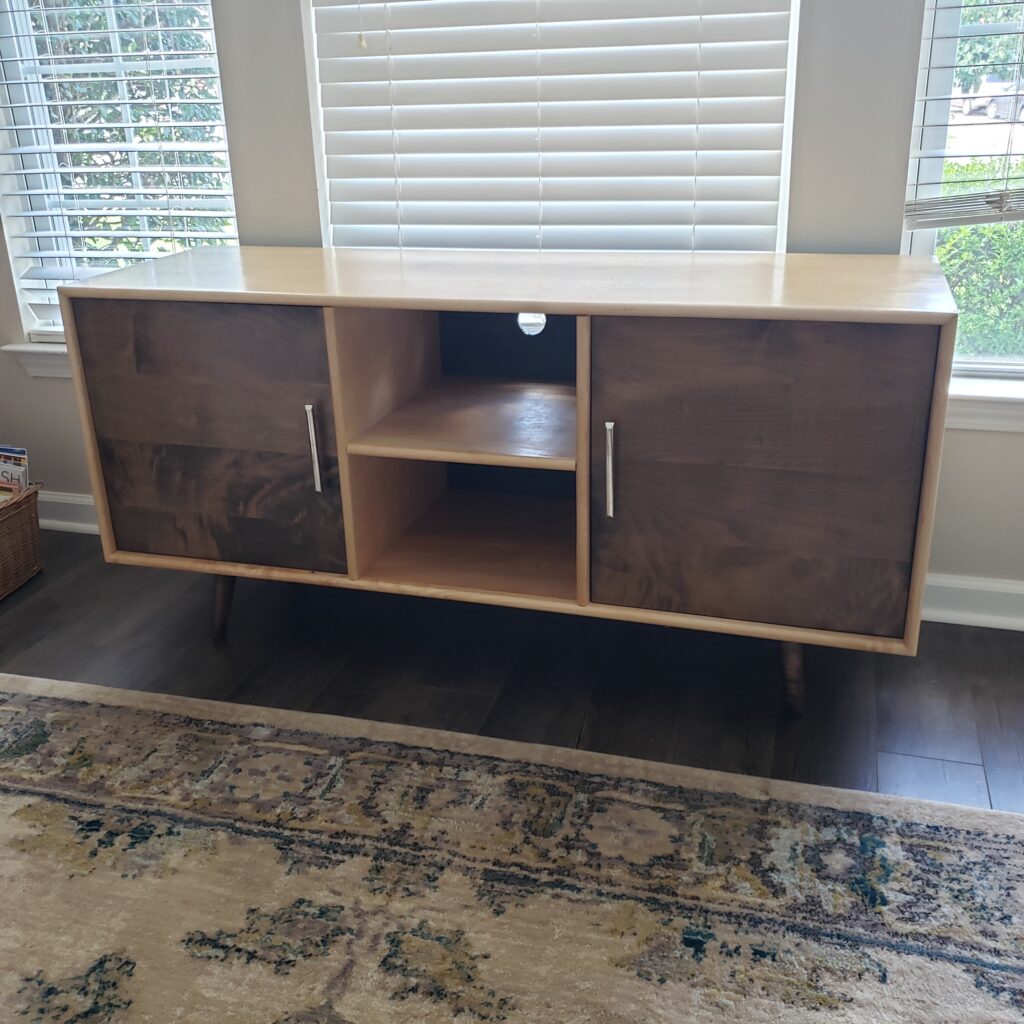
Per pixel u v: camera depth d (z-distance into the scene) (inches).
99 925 54.5
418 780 65.0
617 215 80.4
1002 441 76.4
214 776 65.9
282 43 81.7
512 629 83.5
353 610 87.1
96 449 76.3
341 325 67.6
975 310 78.4
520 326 81.4
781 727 70.0
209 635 83.7
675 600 67.6
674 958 51.6
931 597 81.7
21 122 94.6
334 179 85.7
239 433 72.2
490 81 79.4
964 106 73.3
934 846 58.4
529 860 58.2
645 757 67.3
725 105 75.2
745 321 59.5
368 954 52.3
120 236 94.0
